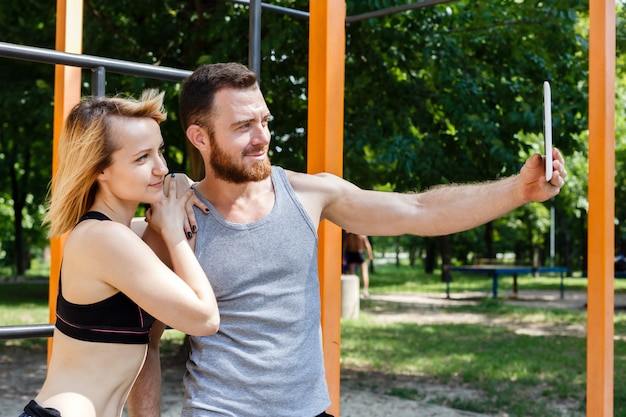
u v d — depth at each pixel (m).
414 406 5.80
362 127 7.11
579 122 7.34
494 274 16.12
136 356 1.76
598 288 2.44
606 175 2.44
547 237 32.88
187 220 1.87
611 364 2.45
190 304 1.70
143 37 7.79
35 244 31.94
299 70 7.05
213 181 1.91
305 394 1.86
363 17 4.10
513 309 13.46
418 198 2.12
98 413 1.71
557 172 1.92
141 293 1.68
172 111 8.02
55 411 1.67
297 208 1.94
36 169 19.80
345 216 2.12
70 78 2.61
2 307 13.23
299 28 6.68
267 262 1.86
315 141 2.40
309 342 1.90
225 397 1.80
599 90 2.46
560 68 7.83
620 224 25.69
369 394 6.23
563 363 7.72
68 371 1.72
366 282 15.82
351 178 7.60
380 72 7.41
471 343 9.12
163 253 1.89
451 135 7.49
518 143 7.45
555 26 7.41
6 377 7.13
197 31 7.27
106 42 7.69
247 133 1.83
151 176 1.79
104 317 1.72
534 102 7.47
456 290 18.94
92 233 1.71
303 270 1.91
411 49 7.45
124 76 7.25
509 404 5.80
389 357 8.01
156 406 1.99
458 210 2.05
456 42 7.72
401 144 7.09
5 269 31.03
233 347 1.82
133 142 1.76
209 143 1.85
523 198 2.02
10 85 7.96
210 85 1.83
